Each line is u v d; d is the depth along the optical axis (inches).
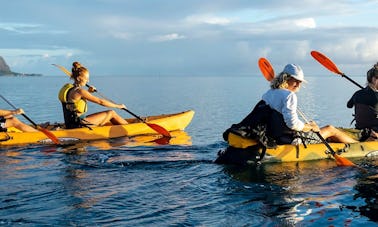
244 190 188.2
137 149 291.4
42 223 149.3
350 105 282.4
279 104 227.3
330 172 217.8
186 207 166.7
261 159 231.9
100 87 1665.8
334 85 1781.5
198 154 268.8
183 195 181.0
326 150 246.1
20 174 214.5
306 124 233.3
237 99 895.1
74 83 346.6
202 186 194.1
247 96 1002.1
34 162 244.7
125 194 181.5
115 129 354.6
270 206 168.2
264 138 230.5
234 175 212.4
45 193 181.9
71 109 342.0
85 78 347.3
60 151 284.0
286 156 237.6
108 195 179.9
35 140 323.6
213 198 177.5
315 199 176.2
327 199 176.2
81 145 310.8
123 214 158.9
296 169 223.3
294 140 244.2
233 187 192.7
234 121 508.1
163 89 1445.6
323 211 162.7
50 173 216.7
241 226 148.6
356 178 207.2
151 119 413.7
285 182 200.7
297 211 162.9
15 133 320.2
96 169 225.6
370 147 255.9
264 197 178.9
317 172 217.8
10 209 162.6
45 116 562.9
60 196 178.1
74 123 343.6
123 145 312.3
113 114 369.4
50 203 169.5
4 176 210.4
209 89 1444.4
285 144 242.8
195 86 1800.0
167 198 177.0
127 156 262.5
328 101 791.7
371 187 192.2
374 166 230.5
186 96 1012.5
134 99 906.7
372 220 154.3
